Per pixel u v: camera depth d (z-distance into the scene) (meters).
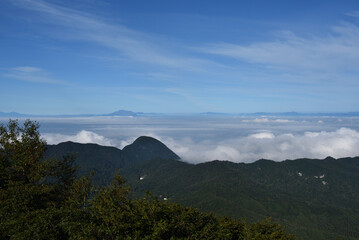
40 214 20.56
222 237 21.91
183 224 21.28
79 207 23.56
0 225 19.27
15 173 31.38
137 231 18.95
